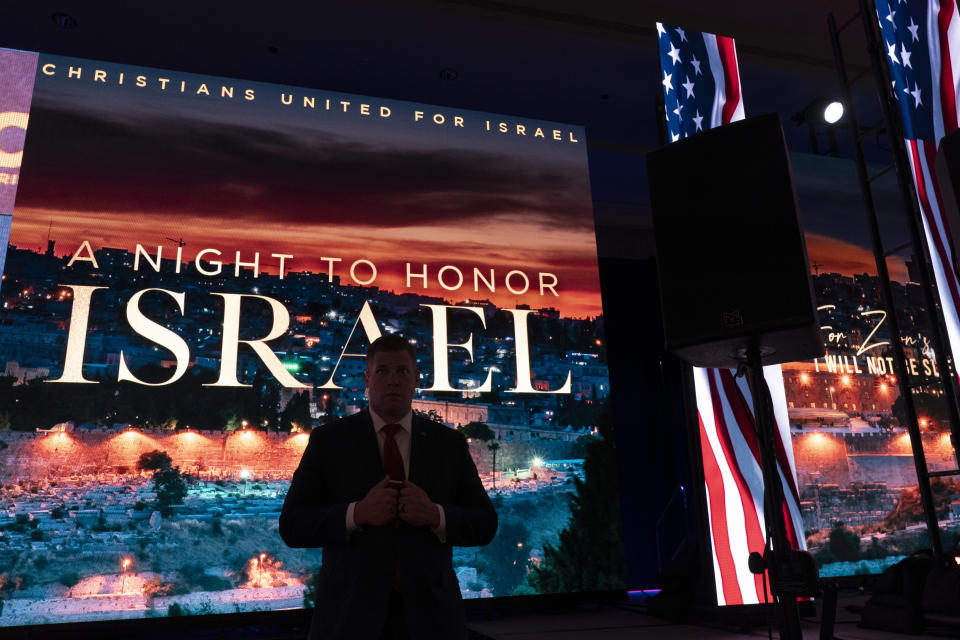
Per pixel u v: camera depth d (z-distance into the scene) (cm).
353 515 141
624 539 686
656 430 729
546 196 601
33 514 432
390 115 580
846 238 721
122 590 434
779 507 167
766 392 174
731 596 402
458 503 168
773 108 671
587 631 412
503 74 602
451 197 575
